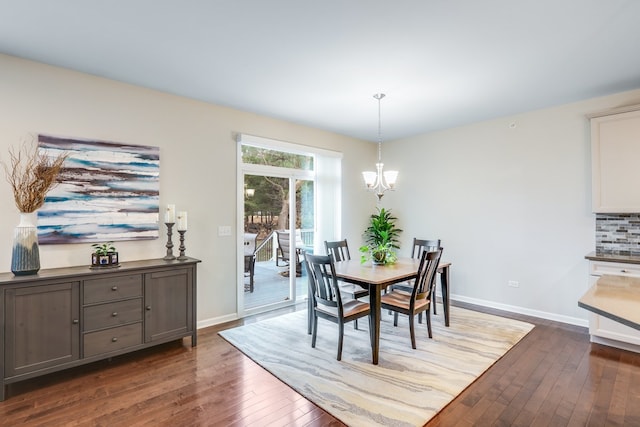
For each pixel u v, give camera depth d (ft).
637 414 6.93
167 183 11.47
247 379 8.44
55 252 9.29
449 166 16.31
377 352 9.21
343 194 17.76
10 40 7.97
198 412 7.04
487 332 11.61
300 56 8.82
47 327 7.98
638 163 10.66
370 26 7.38
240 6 6.65
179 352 10.09
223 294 12.93
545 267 13.32
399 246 18.38
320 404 7.33
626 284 6.09
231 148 13.19
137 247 10.77
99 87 10.08
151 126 11.11
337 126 15.89
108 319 8.87
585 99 12.23
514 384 8.16
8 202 8.64
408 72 9.80
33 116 8.99
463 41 8.01
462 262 15.81
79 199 9.61
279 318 13.42
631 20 7.09
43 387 8.03
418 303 10.68
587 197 12.33
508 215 14.32
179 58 8.94
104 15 6.97
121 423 6.66
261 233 14.64
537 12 6.82
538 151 13.46
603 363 9.25
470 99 12.14
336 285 9.41
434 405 7.27
